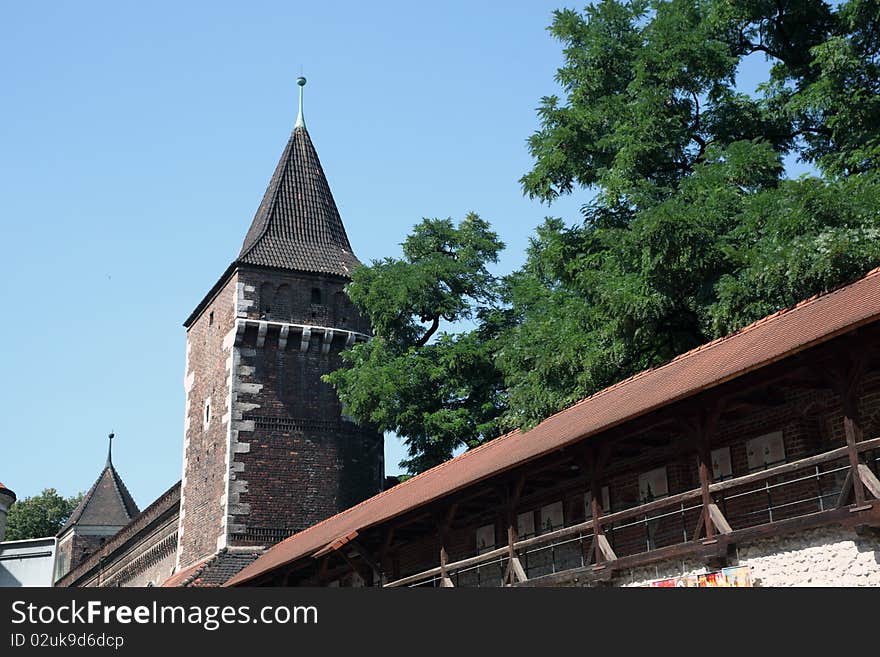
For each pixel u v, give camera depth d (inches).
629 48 1274.6
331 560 1171.3
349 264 1760.6
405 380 1593.3
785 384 650.8
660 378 786.8
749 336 729.0
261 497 1592.0
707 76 1201.4
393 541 1113.4
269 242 1732.3
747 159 1095.0
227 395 1641.2
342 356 1656.0
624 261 1125.7
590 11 1301.7
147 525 2016.5
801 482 686.5
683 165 1242.0
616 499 851.4
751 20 1239.5
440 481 992.9
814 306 696.4
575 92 1285.7
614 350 1103.6
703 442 677.9
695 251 1031.0
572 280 1278.3
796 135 1249.4
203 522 1659.7
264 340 1656.0
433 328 1721.2
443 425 1556.3
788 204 975.0
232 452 1598.2
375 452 1695.4
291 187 1815.9
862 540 573.9
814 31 1249.4
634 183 1179.9
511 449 899.4
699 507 750.5
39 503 3809.1
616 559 734.5
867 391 655.1
